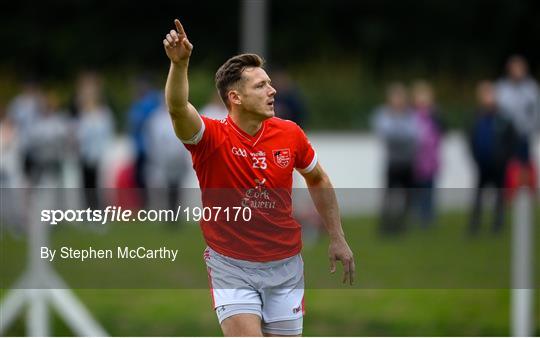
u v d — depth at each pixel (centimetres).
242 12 12231
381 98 9500
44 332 3014
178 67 1938
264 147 2069
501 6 12500
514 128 5100
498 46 12619
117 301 3519
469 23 12706
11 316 3005
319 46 12062
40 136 5147
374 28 12538
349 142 7738
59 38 11975
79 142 5169
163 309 3512
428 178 5369
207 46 12319
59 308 2983
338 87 9719
